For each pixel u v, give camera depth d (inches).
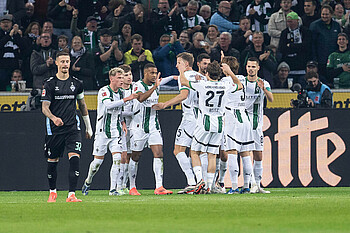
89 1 1993.1
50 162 1085.1
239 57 1909.4
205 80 1282.0
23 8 2014.0
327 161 1625.2
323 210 801.6
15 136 1604.3
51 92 1058.1
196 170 1285.7
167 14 2005.4
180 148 1337.4
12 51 1872.5
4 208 898.1
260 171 1366.9
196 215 738.8
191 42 1968.5
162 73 1831.9
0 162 1608.0
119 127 1327.5
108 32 1877.5
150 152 1595.7
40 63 1857.8
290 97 1718.8
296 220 667.4
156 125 1362.0
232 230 566.6
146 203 962.1
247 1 2075.5
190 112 1330.0
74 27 1974.7
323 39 1913.1
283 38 1921.8
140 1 2009.1
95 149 1330.0
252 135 1300.4
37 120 1600.6
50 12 2011.6
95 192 1510.8
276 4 2020.2
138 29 1967.3
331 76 1884.8
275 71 1893.5
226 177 1601.9
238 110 1284.4
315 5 2003.0
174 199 1082.1
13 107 1705.2
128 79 1370.6
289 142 1616.6
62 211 829.2
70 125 1066.7
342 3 2063.2
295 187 1617.9
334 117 1626.5
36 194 1451.8
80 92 1093.1
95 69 1836.9
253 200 1013.8
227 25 2034.9
